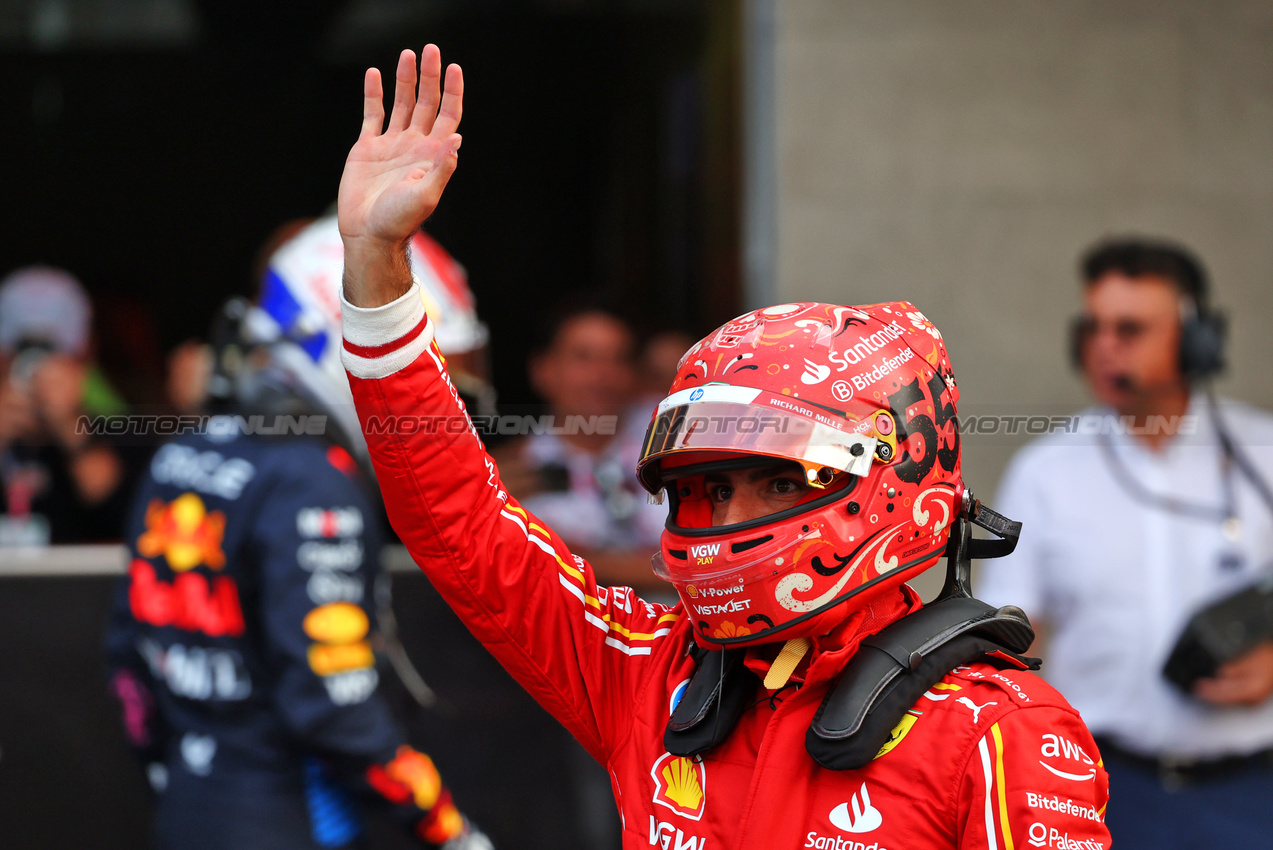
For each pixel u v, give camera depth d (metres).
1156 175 14.93
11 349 14.38
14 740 10.09
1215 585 10.78
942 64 14.73
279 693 7.06
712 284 15.68
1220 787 10.40
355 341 4.68
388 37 18.66
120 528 14.34
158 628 7.64
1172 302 11.30
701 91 15.62
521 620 4.93
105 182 19.97
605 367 13.17
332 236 8.01
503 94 18.30
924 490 4.55
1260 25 14.88
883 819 4.12
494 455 13.00
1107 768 10.63
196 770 7.41
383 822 9.30
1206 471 11.03
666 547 4.65
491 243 18.69
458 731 10.20
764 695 4.63
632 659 5.09
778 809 4.29
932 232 14.80
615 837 10.30
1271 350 15.05
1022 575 11.24
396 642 9.76
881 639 4.38
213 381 8.25
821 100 14.72
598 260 18.44
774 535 4.37
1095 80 14.84
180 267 20.28
